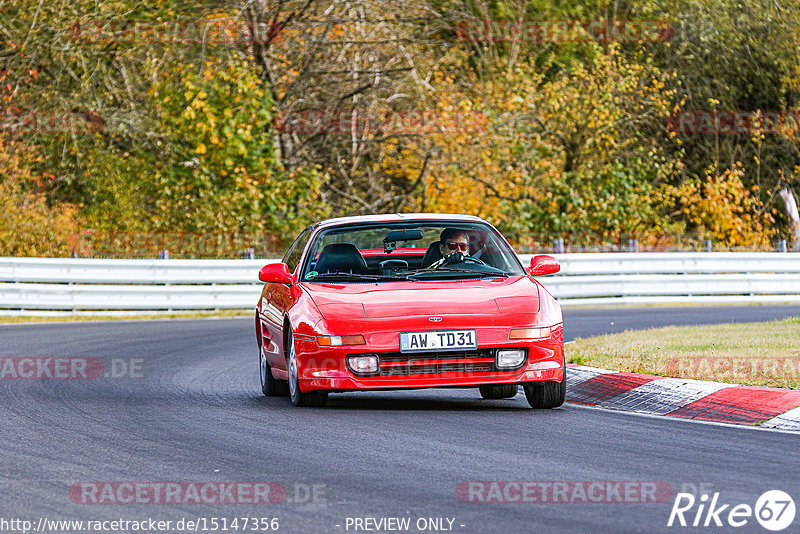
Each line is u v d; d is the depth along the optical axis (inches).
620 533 684.1
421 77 3978.8
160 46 3548.2
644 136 4662.9
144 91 3816.4
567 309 2987.2
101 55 3708.2
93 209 3575.3
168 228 3449.8
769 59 4820.4
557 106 3976.4
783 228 4763.8
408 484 834.2
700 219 4254.4
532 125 3966.5
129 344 2108.8
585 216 3860.7
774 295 3321.9
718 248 3801.7
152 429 1123.3
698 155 4889.3
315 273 1342.3
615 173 4010.8
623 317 2613.2
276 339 1349.7
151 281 2950.3
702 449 972.6
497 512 742.5
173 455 973.2
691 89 4857.3
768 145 4869.6
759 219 4739.2
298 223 3518.7
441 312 1202.6
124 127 3614.7
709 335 1843.0
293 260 1448.1
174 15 3550.7
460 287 1273.4
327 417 1194.6
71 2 3656.5
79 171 3794.3
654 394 1283.2
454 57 4109.3
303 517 737.0
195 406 1304.1
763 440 1018.7
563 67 4542.3
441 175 3740.2
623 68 4232.3
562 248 3206.2
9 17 3789.4
